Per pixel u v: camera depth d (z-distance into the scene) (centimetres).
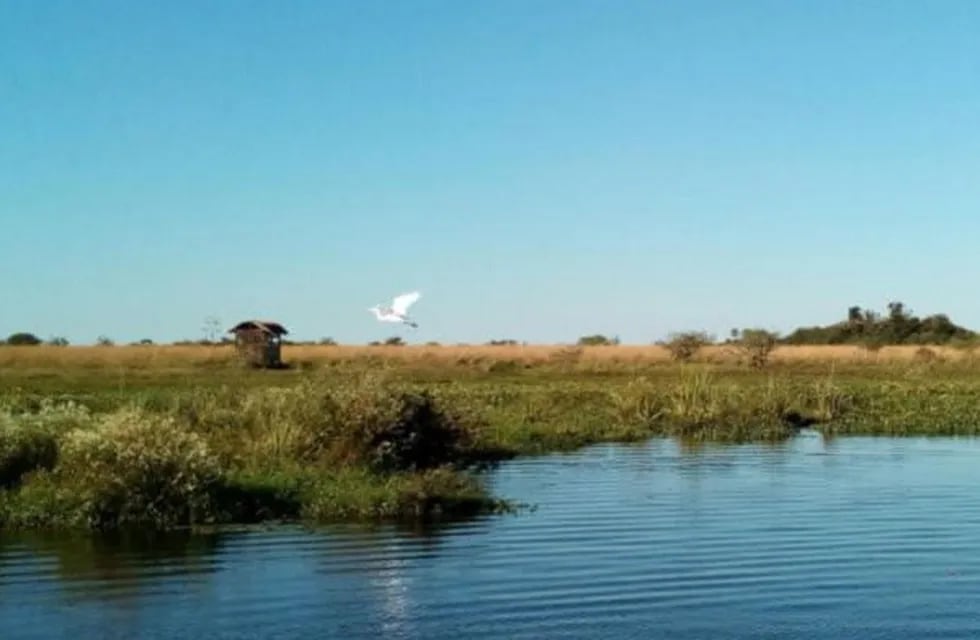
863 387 5128
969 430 3781
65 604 1416
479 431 3119
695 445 3344
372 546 1753
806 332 11725
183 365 7175
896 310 11400
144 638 1280
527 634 1297
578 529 1898
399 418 2600
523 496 2286
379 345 9250
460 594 1465
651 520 1995
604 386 5334
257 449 2367
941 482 2491
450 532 1877
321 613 1377
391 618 1356
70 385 5100
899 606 1414
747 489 2383
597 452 3145
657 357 7856
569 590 1487
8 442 2127
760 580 1543
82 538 1822
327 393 2555
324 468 2294
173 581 1528
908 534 1862
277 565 1623
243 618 1355
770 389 4225
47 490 1969
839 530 1900
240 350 7175
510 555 1695
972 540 1814
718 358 7631
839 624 1342
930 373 6725
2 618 1353
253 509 2012
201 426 2592
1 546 1753
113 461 1972
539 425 3588
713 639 1282
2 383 5225
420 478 2150
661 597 1454
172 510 1939
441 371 6944
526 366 7450
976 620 1359
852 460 2933
